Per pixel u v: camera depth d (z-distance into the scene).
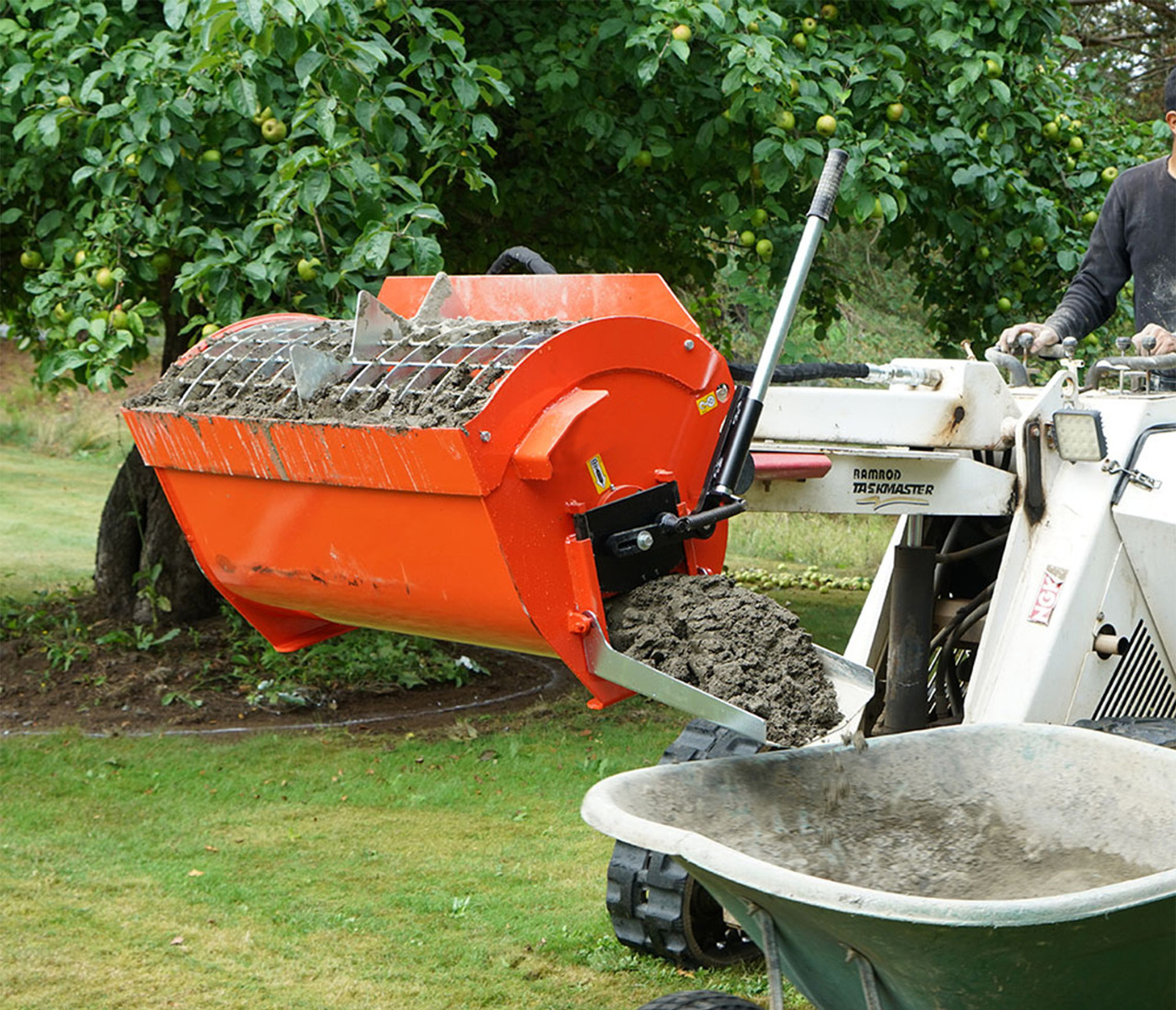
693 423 2.94
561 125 6.91
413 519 2.73
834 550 12.84
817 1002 2.59
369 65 4.82
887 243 7.50
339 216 5.27
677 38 5.75
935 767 2.95
